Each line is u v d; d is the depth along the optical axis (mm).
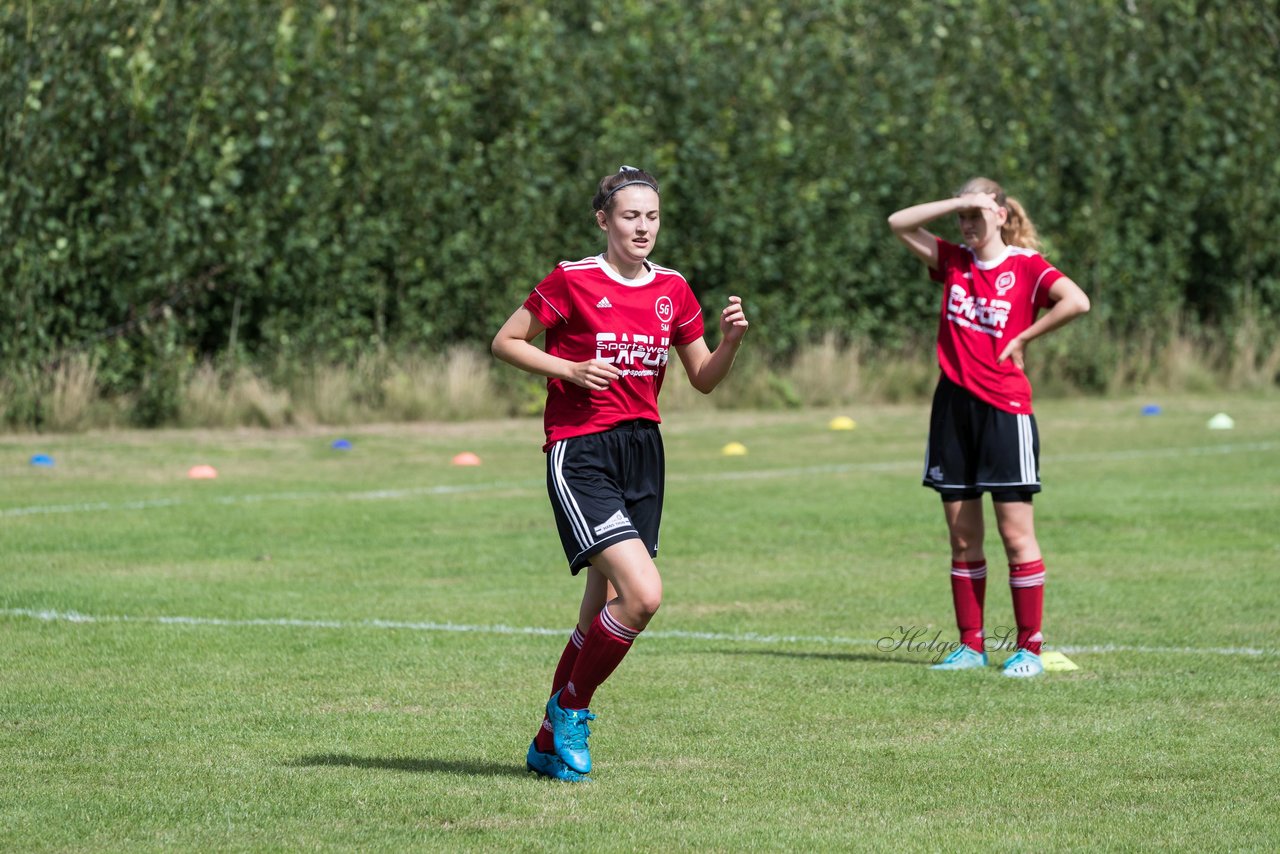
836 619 28578
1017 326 24250
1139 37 81812
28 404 59969
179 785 18031
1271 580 32000
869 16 77875
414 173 67625
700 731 20625
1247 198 82688
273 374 65938
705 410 72625
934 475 24906
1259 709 21703
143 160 61688
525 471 51812
